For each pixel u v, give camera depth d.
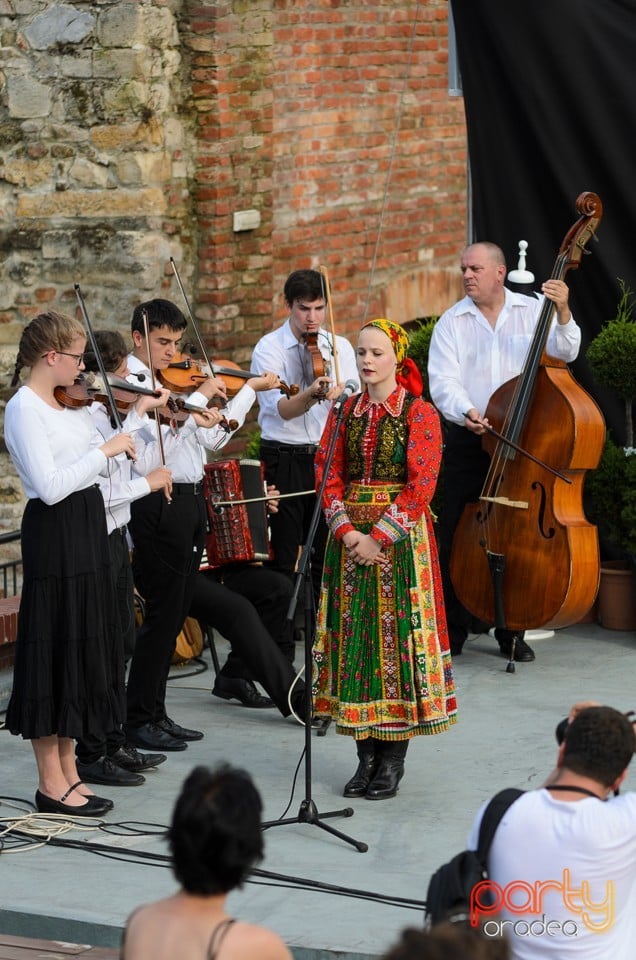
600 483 8.61
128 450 6.25
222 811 3.43
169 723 7.32
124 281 10.17
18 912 5.34
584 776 4.01
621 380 8.57
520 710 7.62
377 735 6.39
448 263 13.09
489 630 9.08
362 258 12.09
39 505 6.16
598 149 8.66
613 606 8.98
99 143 10.10
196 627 8.60
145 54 9.95
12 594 10.73
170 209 10.28
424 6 12.31
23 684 6.20
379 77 11.98
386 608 6.36
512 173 8.86
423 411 6.40
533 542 7.91
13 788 6.75
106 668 6.28
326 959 4.95
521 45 8.59
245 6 10.47
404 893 5.45
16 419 6.06
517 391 7.94
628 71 8.55
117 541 6.89
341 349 8.35
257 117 10.68
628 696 7.80
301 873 5.66
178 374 7.45
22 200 10.34
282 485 8.20
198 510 7.14
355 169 11.88
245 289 10.78
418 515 6.32
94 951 5.09
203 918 3.45
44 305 10.42
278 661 7.47
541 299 8.47
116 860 5.85
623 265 8.84
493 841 4.00
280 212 11.20
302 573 6.03
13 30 10.16
